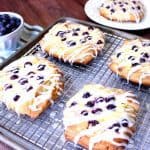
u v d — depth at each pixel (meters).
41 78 0.39
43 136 0.34
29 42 0.46
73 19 0.51
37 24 0.54
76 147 0.33
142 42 0.44
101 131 0.32
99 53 0.45
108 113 0.33
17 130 0.34
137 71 0.40
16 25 0.48
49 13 0.57
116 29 0.51
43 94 0.37
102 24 0.52
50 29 0.49
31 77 0.39
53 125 0.35
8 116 0.36
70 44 0.45
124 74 0.40
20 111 0.36
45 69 0.40
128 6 0.53
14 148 0.32
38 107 0.36
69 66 0.44
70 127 0.33
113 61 0.42
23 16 0.56
